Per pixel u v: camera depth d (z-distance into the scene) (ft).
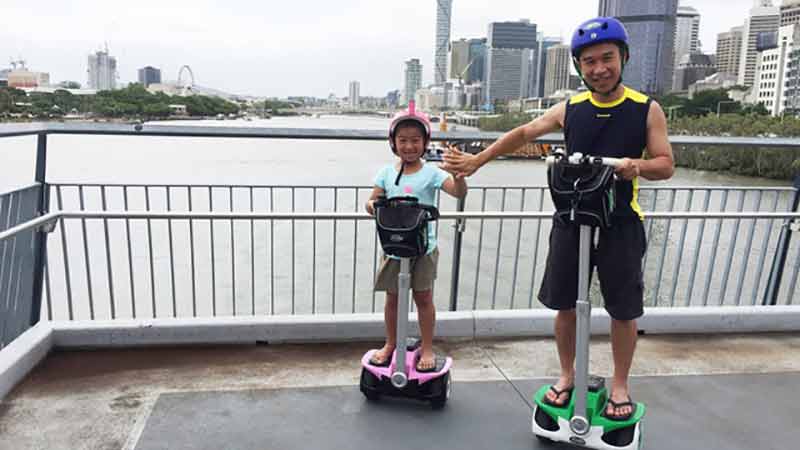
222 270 28.89
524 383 9.89
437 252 9.24
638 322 11.88
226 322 10.88
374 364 8.98
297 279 28.12
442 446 7.95
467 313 11.70
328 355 10.71
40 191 11.82
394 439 8.08
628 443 7.54
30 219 11.47
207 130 11.91
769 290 13.70
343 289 27.53
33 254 11.71
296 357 10.59
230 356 10.54
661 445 8.09
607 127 7.48
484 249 28.60
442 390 8.80
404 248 8.02
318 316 11.28
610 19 7.06
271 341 11.03
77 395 9.00
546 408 8.00
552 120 8.20
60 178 14.03
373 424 8.46
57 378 9.53
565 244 7.84
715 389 9.79
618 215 7.54
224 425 8.30
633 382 9.99
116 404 8.77
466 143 12.25
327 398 9.18
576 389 7.53
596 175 6.81
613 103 7.48
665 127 7.39
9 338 10.92
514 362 10.66
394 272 8.96
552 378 10.08
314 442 7.95
